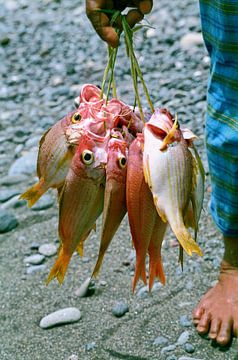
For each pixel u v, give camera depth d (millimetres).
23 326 2152
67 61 3828
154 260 1729
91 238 2479
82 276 2312
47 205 2676
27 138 3172
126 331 2086
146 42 3793
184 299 2170
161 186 1589
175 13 4047
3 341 2105
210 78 1928
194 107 3172
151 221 1646
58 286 2283
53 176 1706
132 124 1680
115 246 2422
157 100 3273
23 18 4402
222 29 1830
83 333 2100
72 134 1654
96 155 1621
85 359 2021
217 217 2018
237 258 2059
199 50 3658
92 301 2209
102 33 1757
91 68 3725
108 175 1616
